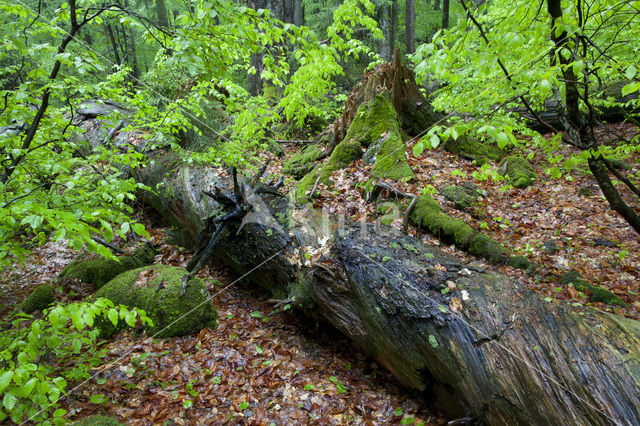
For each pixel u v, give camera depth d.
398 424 2.60
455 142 6.23
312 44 2.64
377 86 6.16
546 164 5.64
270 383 2.98
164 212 5.61
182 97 6.18
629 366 1.96
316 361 3.27
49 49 2.04
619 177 2.14
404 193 4.28
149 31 2.50
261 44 2.61
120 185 2.23
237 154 4.47
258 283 4.37
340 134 6.24
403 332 2.67
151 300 3.72
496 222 4.25
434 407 2.72
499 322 2.36
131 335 3.62
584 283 2.99
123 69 3.90
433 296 2.64
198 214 4.79
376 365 3.19
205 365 3.21
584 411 1.94
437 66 2.02
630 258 3.37
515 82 2.14
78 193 2.35
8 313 4.07
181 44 2.16
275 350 3.39
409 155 5.76
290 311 3.77
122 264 4.70
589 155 2.07
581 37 1.90
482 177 3.07
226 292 4.43
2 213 1.40
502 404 2.19
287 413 2.70
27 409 1.67
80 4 2.40
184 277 3.87
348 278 3.07
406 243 3.21
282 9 9.65
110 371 3.10
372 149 5.27
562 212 4.30
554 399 2.03
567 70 2.04
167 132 4.05
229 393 2.89
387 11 12.87
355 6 4.45
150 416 2.66
